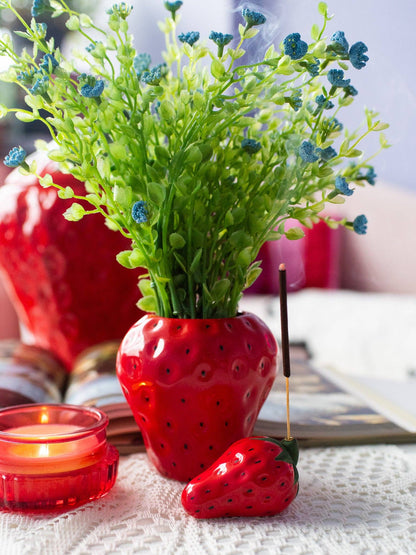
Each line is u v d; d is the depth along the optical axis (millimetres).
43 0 519
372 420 678
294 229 561
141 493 556
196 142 539
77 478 525
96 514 521
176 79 559
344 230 2125
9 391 705
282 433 635
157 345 549
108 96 526
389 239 2055
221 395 545
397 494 546
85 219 814
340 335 1479
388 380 873
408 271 2018
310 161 507
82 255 821
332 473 582
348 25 661
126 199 522
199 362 539
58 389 781
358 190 2129
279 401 741
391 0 669
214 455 562
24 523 511
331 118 549
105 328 876
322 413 698
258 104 542
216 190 553
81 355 843
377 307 1700
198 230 554
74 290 842
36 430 578
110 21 523
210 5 1188
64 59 542
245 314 585
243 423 564
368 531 498
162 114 534
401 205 2023
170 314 568
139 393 555
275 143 553
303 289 2047
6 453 526
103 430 555
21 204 829
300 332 1506
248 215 558
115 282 843
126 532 500
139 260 542
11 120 2387
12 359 813
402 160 1916
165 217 535
